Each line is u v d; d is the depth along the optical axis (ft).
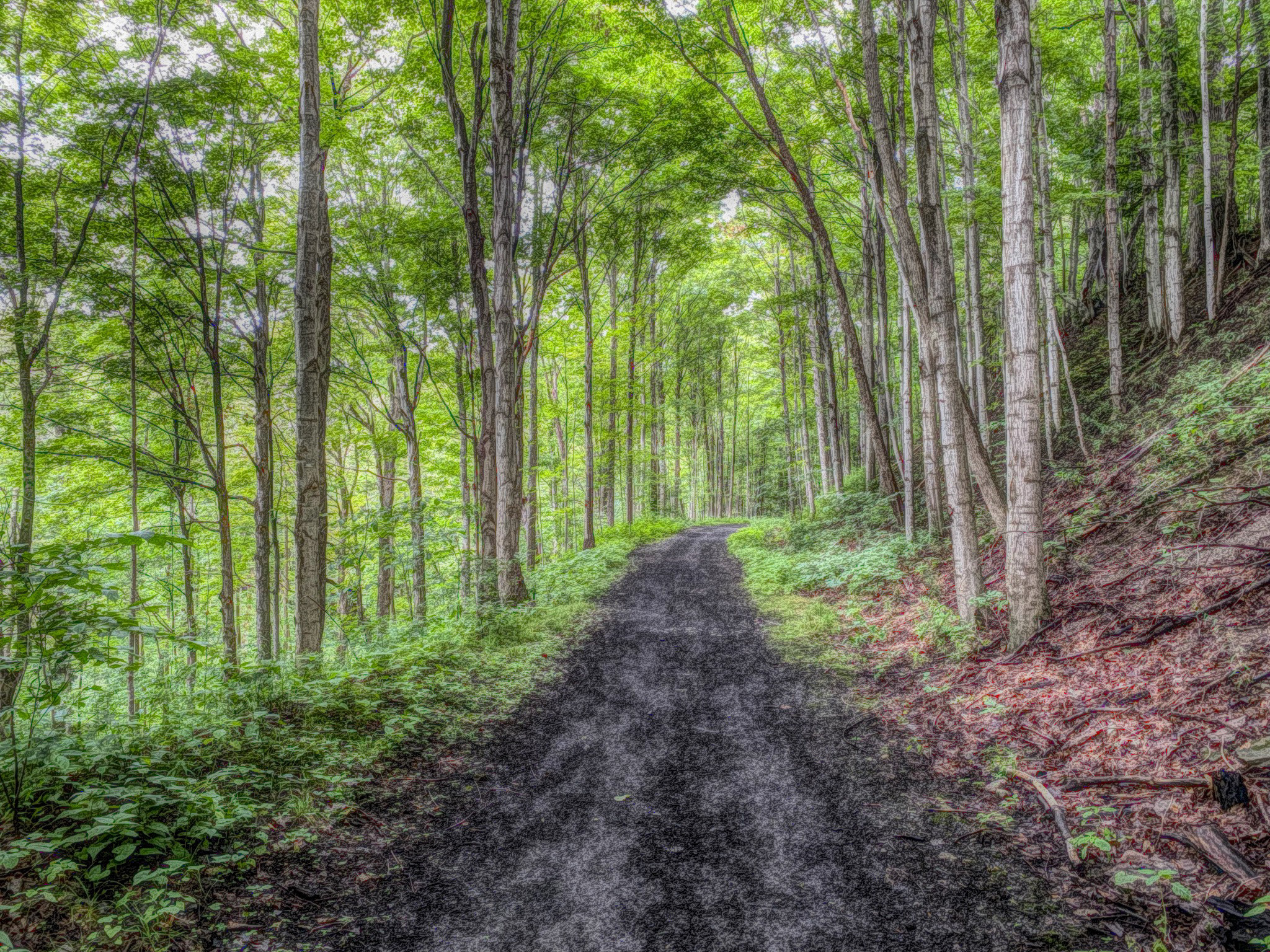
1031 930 9.41
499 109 33.63
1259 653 13.74
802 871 11.42
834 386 59.57
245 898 10.23
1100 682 16.06
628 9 35.65
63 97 28.99
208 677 19.65
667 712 20.34
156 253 32.32
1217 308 34.04
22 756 11.44
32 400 29.50
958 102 38.17
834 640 27.48
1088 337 48.29
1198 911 9.11
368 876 11.35
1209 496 20.45
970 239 39.86
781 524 76.69
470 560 35.70
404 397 52.95
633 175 51.88
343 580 33.91
